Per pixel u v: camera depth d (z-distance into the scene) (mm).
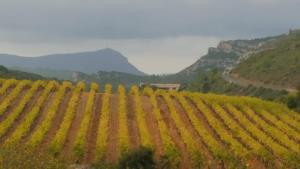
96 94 69312
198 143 48875
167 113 60438
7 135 49656
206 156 44344
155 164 39562
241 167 41938
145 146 40406
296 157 44938
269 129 55312
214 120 56469
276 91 119562
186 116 59750
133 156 38531
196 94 70938
